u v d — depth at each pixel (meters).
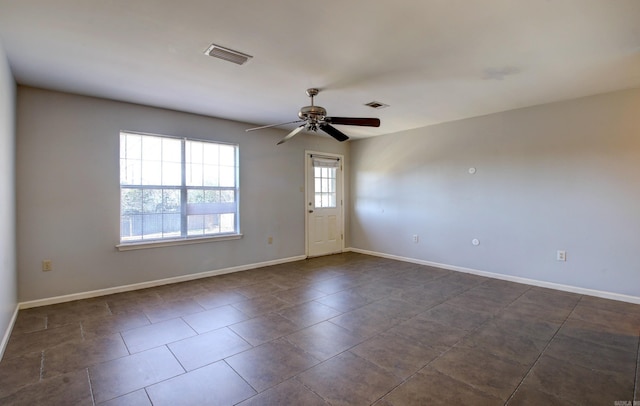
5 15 1.97
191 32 2.20
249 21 2.06
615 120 3.44
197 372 2.10
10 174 2.79
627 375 2.06
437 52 2.51
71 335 2.63
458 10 1.94
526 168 4.07
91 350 2.39
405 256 5.49
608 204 3.50
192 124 4.30
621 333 2.66
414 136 5.30
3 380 2.00
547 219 3.91
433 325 2.84
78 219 3.50
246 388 1.93
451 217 4.84
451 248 4.86
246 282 4.20
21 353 2.33
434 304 3.37
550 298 3.53
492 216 4.39
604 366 2.16
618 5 1.89
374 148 5.95
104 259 3.66
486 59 2.64
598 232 3.56
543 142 3.92
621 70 2.87
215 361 2.24
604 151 3.51
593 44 2.38
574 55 2.57
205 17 2.01
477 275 4.52
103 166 3.64
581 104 3.64
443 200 4.94
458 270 4.78
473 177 4.58
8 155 2.67
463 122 4.67
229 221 4.75
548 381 2.00
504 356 2.30
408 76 2.99
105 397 1.84
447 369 2.13
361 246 6.24
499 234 4.33
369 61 2.67
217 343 2.51
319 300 3.50
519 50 2.48
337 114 4.35
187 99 3.68
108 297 3.58
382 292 3.77
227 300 3.50
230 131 4.70
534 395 1.86
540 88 3.33
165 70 2.84
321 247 5.97
